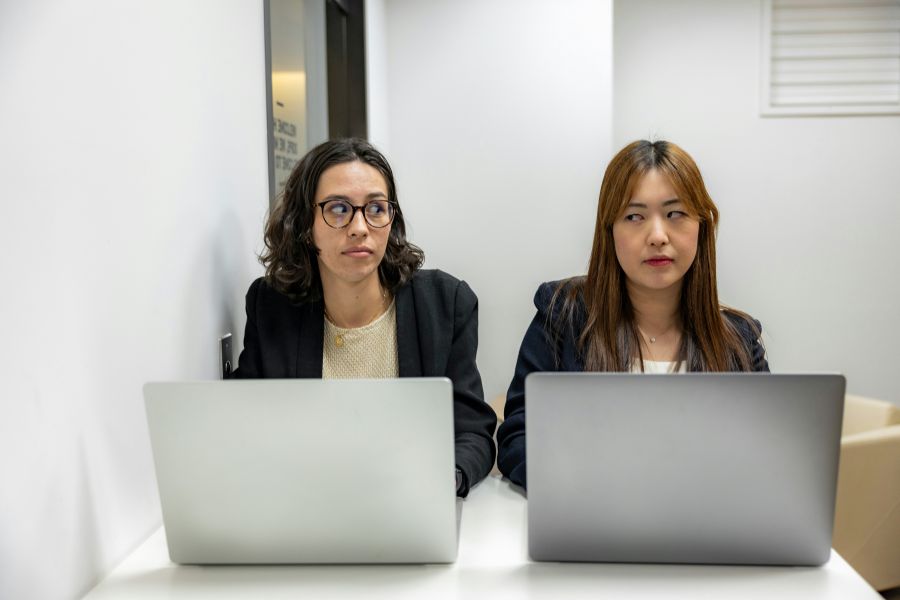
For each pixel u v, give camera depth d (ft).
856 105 10.63
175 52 4.50
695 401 3.21
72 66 3.36
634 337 5.12
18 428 2.98
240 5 5.71
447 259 10.81
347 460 3.32
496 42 10.49
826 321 11.02
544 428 3.32
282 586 3.38
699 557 3.46
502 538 3.82
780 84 10.75
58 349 3.27
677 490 3.34
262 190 6.25
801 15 10.59
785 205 10.89
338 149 4.64
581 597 3.22
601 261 5.08
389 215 4.63
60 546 3.29
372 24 9.59
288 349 4.93
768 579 3.35
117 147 3.78
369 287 4.92
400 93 10.68
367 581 3.40
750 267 11.02
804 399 3.19
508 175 10.61
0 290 2.86
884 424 7.47
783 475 3.28
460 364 5.01
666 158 4.73
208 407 3.28
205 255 4.96
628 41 10.82
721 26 10.66
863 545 6.79
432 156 10.70
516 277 10.75
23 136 3.00
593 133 10.42
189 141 4.70
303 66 7.89
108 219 3.69
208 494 3.42
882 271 10.90
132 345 3.95
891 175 10.75
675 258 4.76
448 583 3.36
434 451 3.30
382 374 5.01
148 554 3.82
